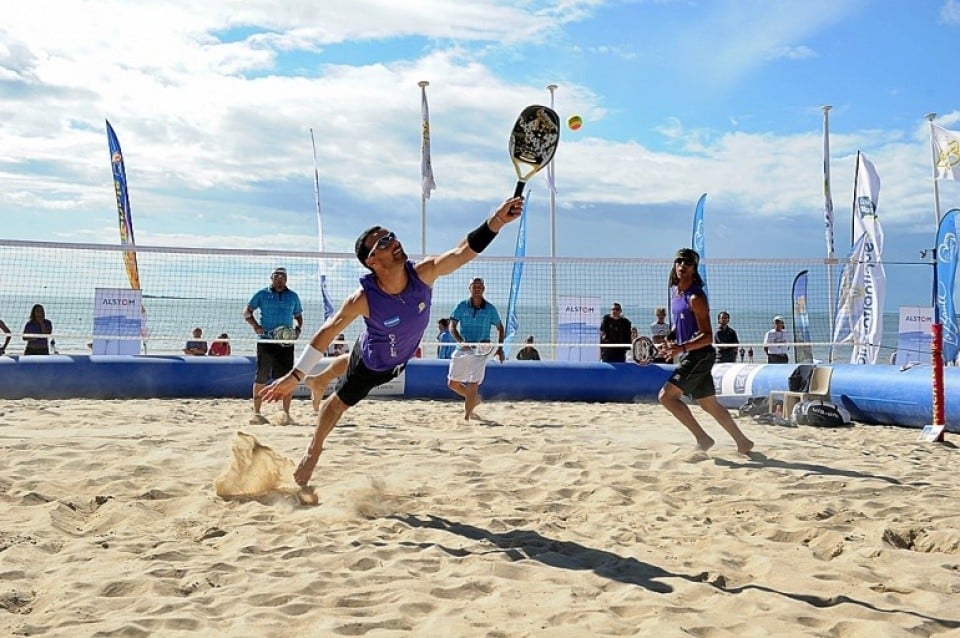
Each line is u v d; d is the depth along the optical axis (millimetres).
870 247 14094
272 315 9016
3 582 3393
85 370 11680
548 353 16531
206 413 9883
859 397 10445
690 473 5980
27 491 4887
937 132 16125
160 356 12188
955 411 9375
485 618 3109
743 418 10625
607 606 3264
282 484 5066
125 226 14938
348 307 4559
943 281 13875
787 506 5059
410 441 7391
